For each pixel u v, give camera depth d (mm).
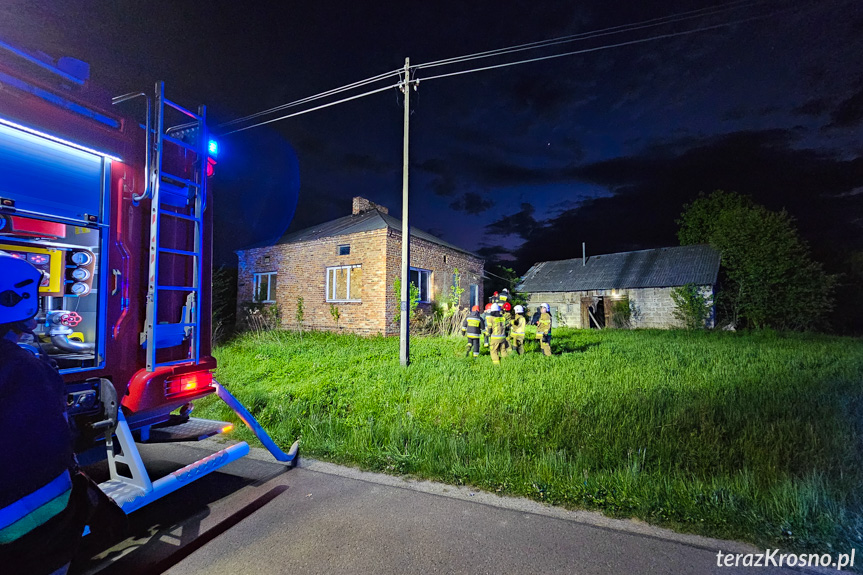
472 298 20953
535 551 2787
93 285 2762
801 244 24188
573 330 22969
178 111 3428
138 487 2658
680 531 3023
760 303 23781
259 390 6988
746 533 2943
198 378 3412
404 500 3561
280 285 17719
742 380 7344
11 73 2357
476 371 8297
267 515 3305
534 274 32156
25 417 1365
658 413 5352
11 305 1422
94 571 2598
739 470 3725
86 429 2666
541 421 5090
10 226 2379
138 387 2920
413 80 9398
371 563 2666
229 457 3311
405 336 8961
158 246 2992
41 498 1371
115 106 3180
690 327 23859
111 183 2879
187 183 3295
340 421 5465
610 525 3127
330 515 3299
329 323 16312
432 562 2672
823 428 4695
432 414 5531
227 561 2701
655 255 28562
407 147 9297
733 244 24578
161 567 2641
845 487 3383
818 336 18438
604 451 4203
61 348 2586
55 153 2598
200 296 3424
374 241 15391
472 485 3852
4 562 1269
